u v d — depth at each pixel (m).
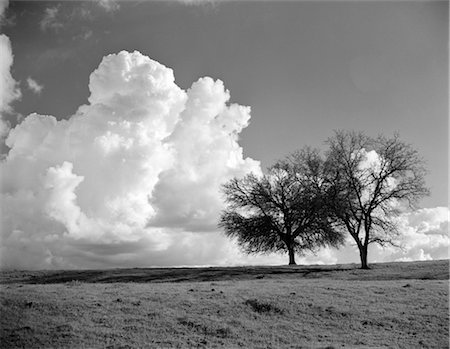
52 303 29.95
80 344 23.98
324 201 59.44
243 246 66.50
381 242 58.59
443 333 25.84
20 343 24.19
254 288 36.34
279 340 24.98
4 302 29.84
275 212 66.19
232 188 67.38
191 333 25.69
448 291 33.88
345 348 23.64
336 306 30.19
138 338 24.81
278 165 66.75
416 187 58.53
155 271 58.03
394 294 33.50
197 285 39.78
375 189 58.75
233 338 25.11
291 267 60.50
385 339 25.16
